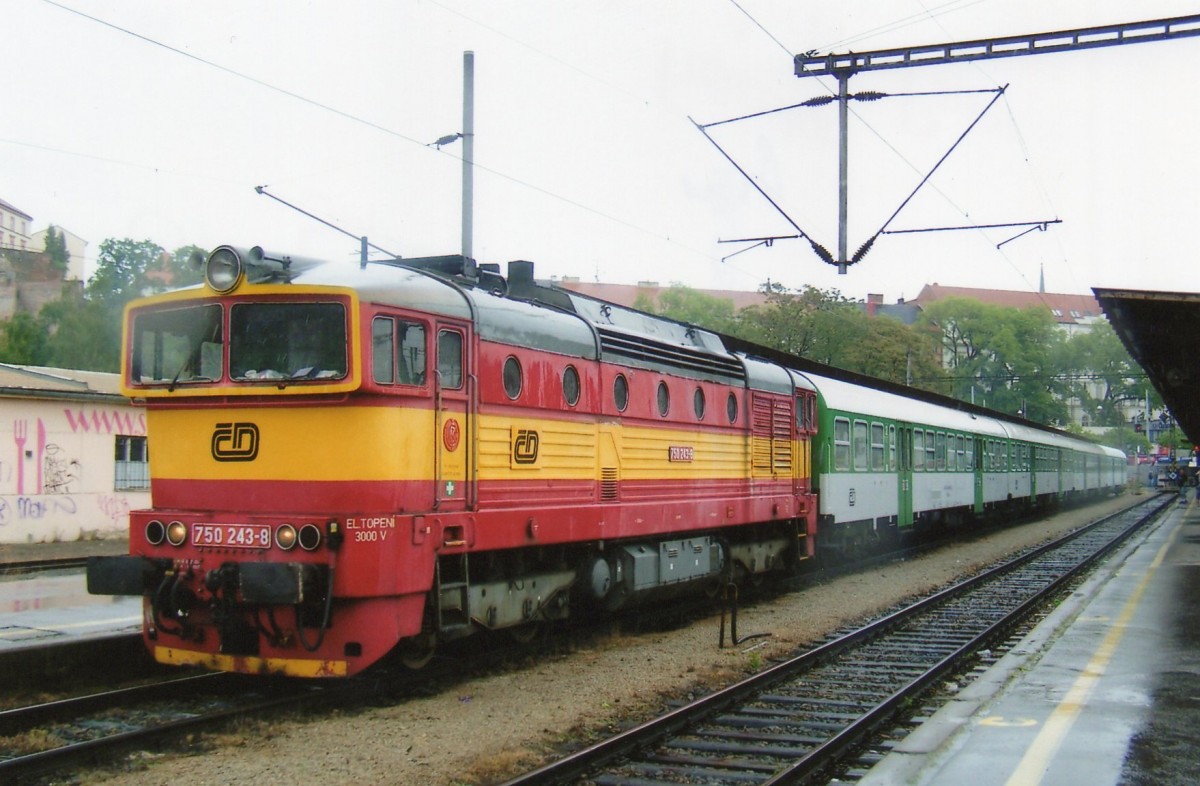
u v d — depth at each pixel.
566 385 12.06
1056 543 28.14
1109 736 7.80
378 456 9.25
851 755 8.37
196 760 7.92
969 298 79.25
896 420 25.50
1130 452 107.19
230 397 9.52
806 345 57.03
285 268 9.52
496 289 11.97
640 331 14.45
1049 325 79.00
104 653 10.68
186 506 9.75
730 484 16.11
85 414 26.09
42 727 8.81
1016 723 8.20
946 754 7.33
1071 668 10.43
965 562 24.41
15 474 24.39
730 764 8.05
